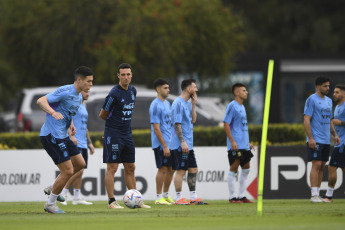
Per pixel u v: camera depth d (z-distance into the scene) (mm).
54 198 37219
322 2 183750
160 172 47062
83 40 99375
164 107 46688
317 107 47125
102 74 93938
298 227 27969
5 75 151875
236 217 33188
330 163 48281
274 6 185500
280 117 119000
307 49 183625
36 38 99062
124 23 95750
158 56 97812
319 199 47688
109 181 40844
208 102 91750
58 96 36250
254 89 123625
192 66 107938
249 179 53594
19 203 51469
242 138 47875
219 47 106375
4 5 101750
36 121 81750
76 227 28828
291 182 53094
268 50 182250
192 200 46062
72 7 98062
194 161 46250
